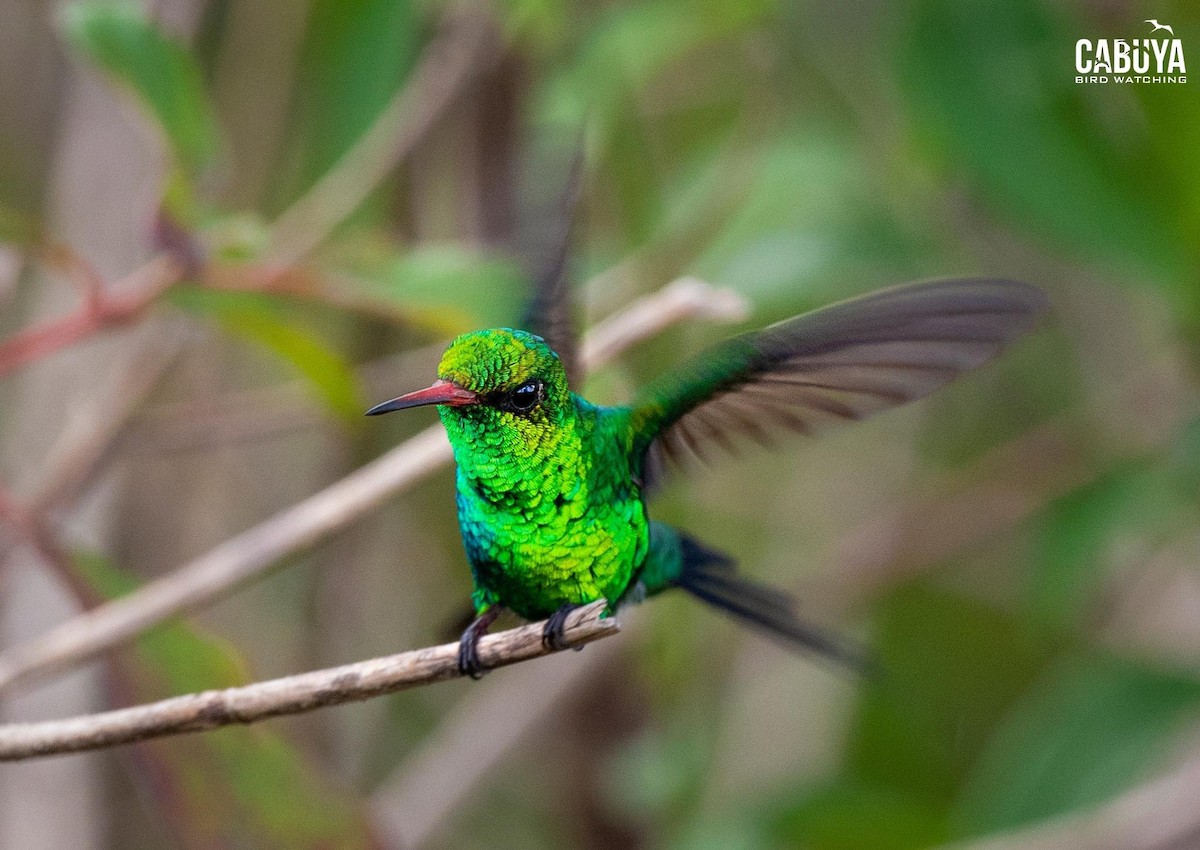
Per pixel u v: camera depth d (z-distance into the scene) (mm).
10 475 9609
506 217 10289
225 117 11211
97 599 7125
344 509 7301
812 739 12586
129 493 10742
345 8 10148
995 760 11047
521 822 12523
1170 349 11391
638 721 11773
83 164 9773
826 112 11188
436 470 7395
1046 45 9836
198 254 7125
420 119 9602
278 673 11750
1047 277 11867
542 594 6480
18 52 11883
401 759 13047
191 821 6836
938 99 9844
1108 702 10242
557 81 10172
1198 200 9797
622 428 6516
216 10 11258
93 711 9008
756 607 7699
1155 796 9586
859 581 12367
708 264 10625
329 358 7547
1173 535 11281
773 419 6469
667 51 10117
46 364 9750
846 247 10430
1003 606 13266
